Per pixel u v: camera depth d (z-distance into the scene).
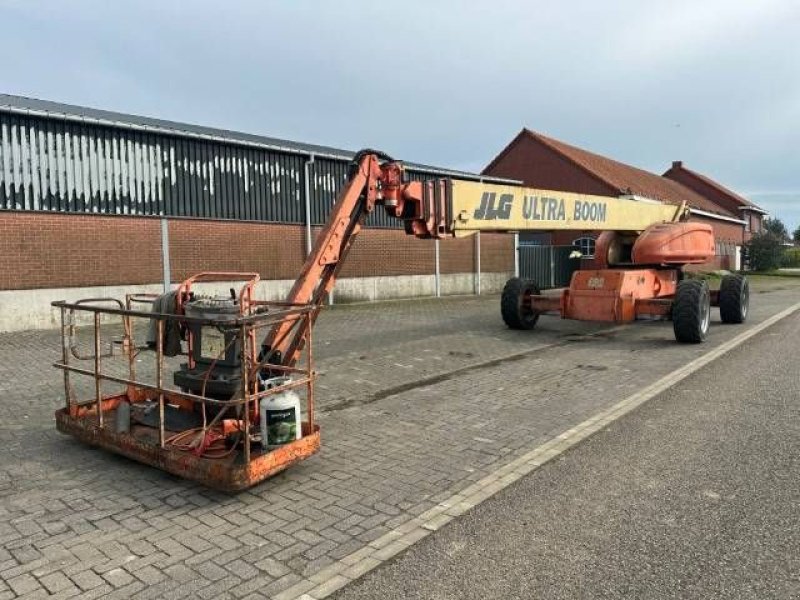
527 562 3.48
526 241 33.78
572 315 11.78
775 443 5.46
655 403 6.86
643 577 3.30
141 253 14.44
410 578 3.33
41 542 3.77
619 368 8.81
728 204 53.69
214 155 15.78
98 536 3.84
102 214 13.73
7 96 14.89
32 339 11.59
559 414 6.46
